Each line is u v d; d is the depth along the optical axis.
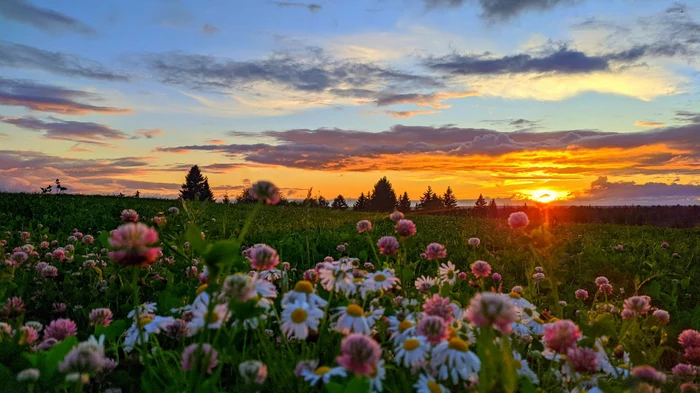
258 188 1.76
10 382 1.87
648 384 2.03
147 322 2.33
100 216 12.30
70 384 1.91
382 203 73.06
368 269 4.93
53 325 2.48
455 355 1.91
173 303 3.04
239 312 1.78
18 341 2.36
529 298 4.23
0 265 4.07
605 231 14.51
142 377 2.02
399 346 2.07
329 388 1.66
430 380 1.88
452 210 21.20
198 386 1.72
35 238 7.84
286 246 7.24
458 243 9.50
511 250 8.28
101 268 5.18
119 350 2.83
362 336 1.62
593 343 2.20
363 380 1.62
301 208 19.22
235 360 2.25
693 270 7.26
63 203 15.50
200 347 1.69
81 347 1.76
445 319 2.20
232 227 10.14
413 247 8.00
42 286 4.43
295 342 2.60
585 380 2.12
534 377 2.20
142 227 1.74
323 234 9.21
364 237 8.36
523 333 2.64
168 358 2.37
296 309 2.17
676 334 3.39
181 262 4.89
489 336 1.62
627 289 6.12
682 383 2.42
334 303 3.12
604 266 7.19
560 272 2.95
